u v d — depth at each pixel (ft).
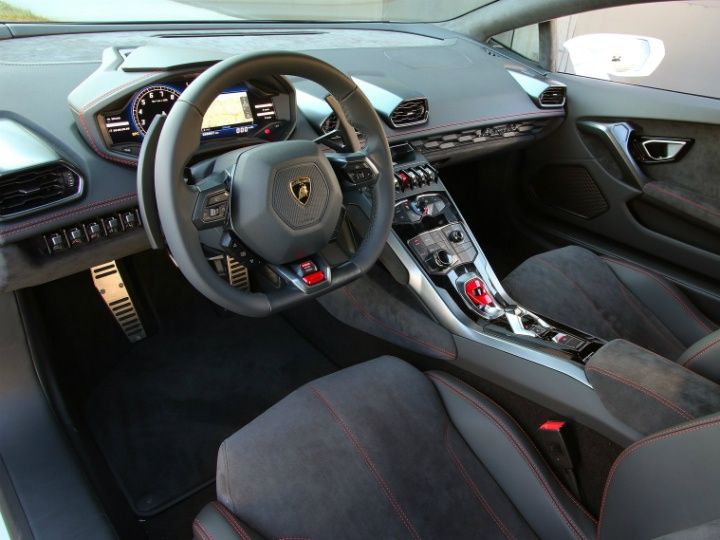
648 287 5.01
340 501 3.15
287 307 3.25
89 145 3.63
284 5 6.69
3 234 3.28
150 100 3.60
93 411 5.03
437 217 4.84
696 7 5.80
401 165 4.92
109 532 3.38
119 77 3.52
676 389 3.01
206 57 3.67
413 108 5.15
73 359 5.04
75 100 3.51
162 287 5.84
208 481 4.57
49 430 3.95
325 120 4.48
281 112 4.11
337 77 3.18
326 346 5.77
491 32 7.06
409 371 4.00
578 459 3.50
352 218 4.54
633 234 6.41
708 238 5.83
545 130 6.72
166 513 4.33
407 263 4.49
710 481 2.19
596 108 6.39
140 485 4.49
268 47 5.70
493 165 7.62
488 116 5.89
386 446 3.44
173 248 2.88
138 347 5.68
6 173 3.17
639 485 2.57
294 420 3.52
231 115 3.84
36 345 4.36
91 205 3.57
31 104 3.71
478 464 3.54
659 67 6.13
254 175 2.97
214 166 3.17
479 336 4.17
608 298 4.97
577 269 5.09
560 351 3.79
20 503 3.41
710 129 5.55
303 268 3.27
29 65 4.01
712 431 2.21
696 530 1.79
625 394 3.20
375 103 5.04
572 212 7.01
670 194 5.91
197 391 5.32
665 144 5.94
